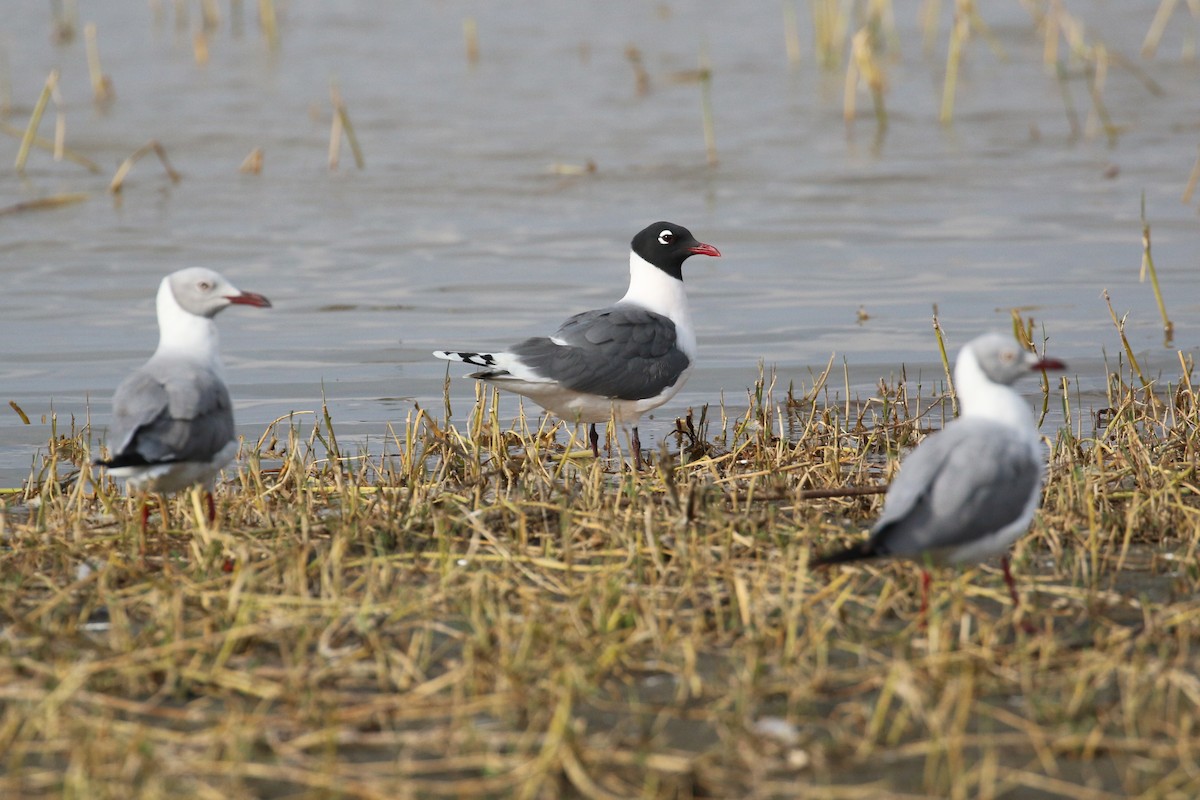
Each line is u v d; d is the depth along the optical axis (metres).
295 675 7.87
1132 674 7.70
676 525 10.14
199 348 10.70
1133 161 27.89
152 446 9.64
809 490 11.21
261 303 10.68
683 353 13.99
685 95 34.56
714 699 7.76
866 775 6.97
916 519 8.52
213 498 11.09
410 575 9.62
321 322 19.11
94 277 21.11
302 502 11.02
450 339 18.31
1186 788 6.75
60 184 26.78
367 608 8.64
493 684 7.82
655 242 14.12
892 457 12.11
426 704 7.63
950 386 15.08
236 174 27.67
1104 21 42.03
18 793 6.79
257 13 45.41
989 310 19.19
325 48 39.91
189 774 6.95
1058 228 23.50
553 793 6.80
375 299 20.17
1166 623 8.46
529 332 18.58
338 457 12.57
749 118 32.34
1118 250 22.03
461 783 6.89
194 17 44.59
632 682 7.97
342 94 34.53
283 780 6.93
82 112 32.44
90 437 13.45
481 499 11.40
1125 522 10.44
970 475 8.58
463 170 28.08
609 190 26.73
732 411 15.38
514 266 21.92
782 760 7.10
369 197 26.17
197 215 24.83
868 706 7.64
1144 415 13.29
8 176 27.38
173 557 10.10
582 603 8.80
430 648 8.46
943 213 24.83
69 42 40.53
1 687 7.78
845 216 24.78
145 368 10.36
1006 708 7.59
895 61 38.16
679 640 8.36
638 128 31.48
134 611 9.03
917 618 8.59
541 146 29.95
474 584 8.98
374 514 10.77
